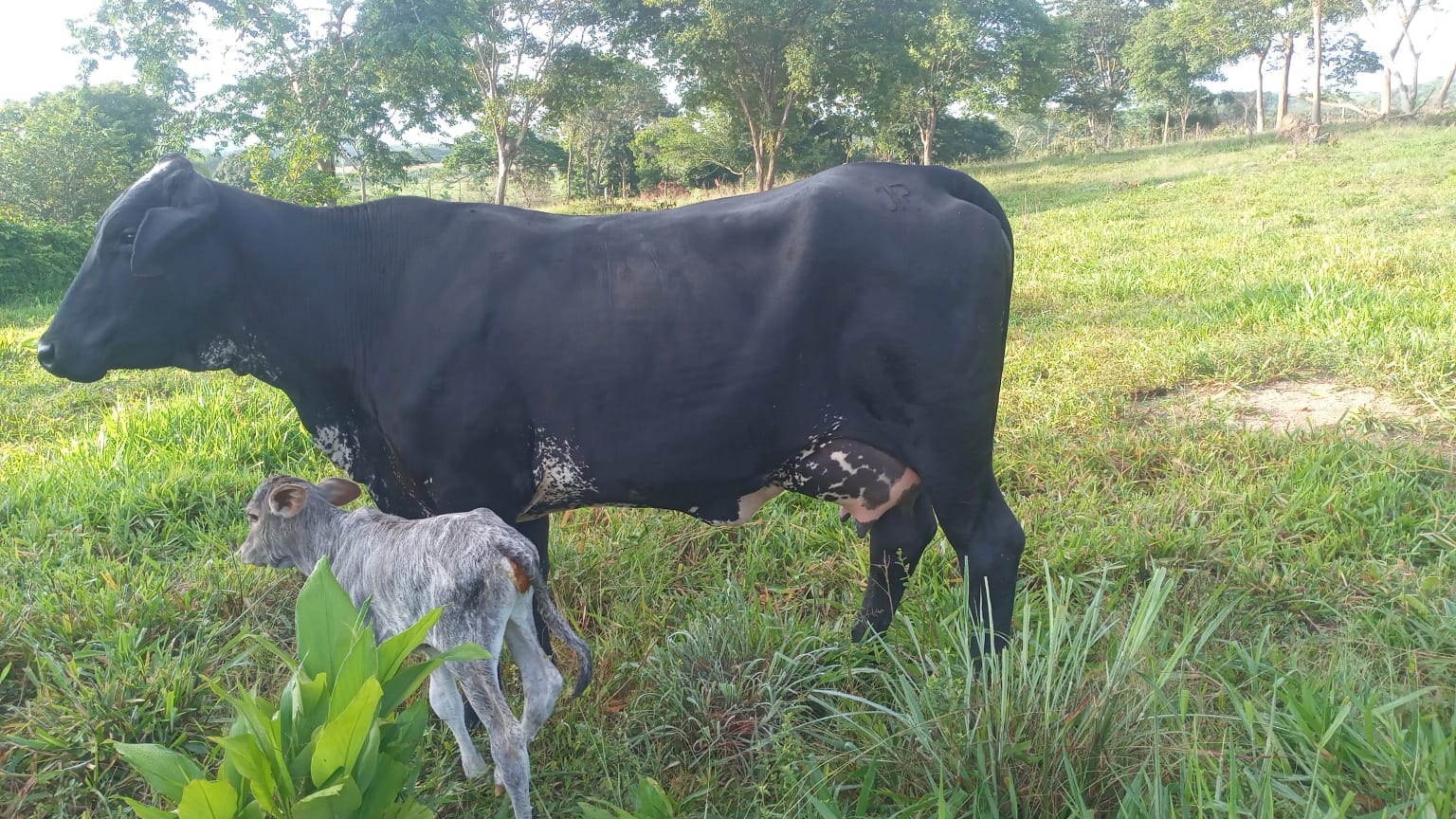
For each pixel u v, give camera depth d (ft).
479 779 9.52
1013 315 29.22
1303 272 28.14
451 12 63.93
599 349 9.53
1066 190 73.26
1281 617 11.18
